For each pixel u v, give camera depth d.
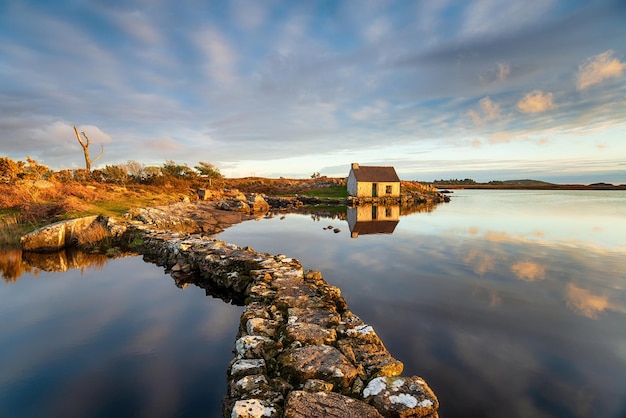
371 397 4.52
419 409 4.30
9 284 11.02
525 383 5.78
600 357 6.59
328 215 34.62
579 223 26.30
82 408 5.12
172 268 12.63
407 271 12.73
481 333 7.57
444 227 24.73
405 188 63.62
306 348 5.71
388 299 9.69
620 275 11.98
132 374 6.02
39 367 6.21
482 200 58.34
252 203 40.91
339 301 8.55
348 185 56.75
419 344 7.08
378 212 37.47
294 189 69.38
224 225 26.88
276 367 5.44
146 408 5.14
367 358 5.73
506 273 12.35
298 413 4.00
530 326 7.92
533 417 4.98
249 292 9.10
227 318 8.46
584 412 5.09
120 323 8.10
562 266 13.30
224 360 6.51
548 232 22.00
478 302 9.44
